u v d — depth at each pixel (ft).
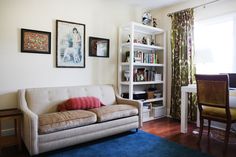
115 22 12.41
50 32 9.91
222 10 10.81
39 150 6.97
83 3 11.00
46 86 9.91
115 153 7.59
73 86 10.42
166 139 9.20
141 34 13.84
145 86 14.15
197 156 7.43
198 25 12.03
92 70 11.55
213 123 11.31
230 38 10.66
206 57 10.41
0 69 8.65
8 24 8.76
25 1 9.15
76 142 7.87
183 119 10.13
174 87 12.87
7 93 8.85
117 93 11.79
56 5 10.05
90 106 9.52
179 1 12.36
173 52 12.86
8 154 7.42
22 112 7.77
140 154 7.53
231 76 9.71
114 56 12.49
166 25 13.84
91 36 11.40
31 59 9.41
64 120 7.52
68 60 10.53
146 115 12.64
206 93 8.39
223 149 8.08
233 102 10.38
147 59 12.92
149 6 13.35
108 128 8.80
